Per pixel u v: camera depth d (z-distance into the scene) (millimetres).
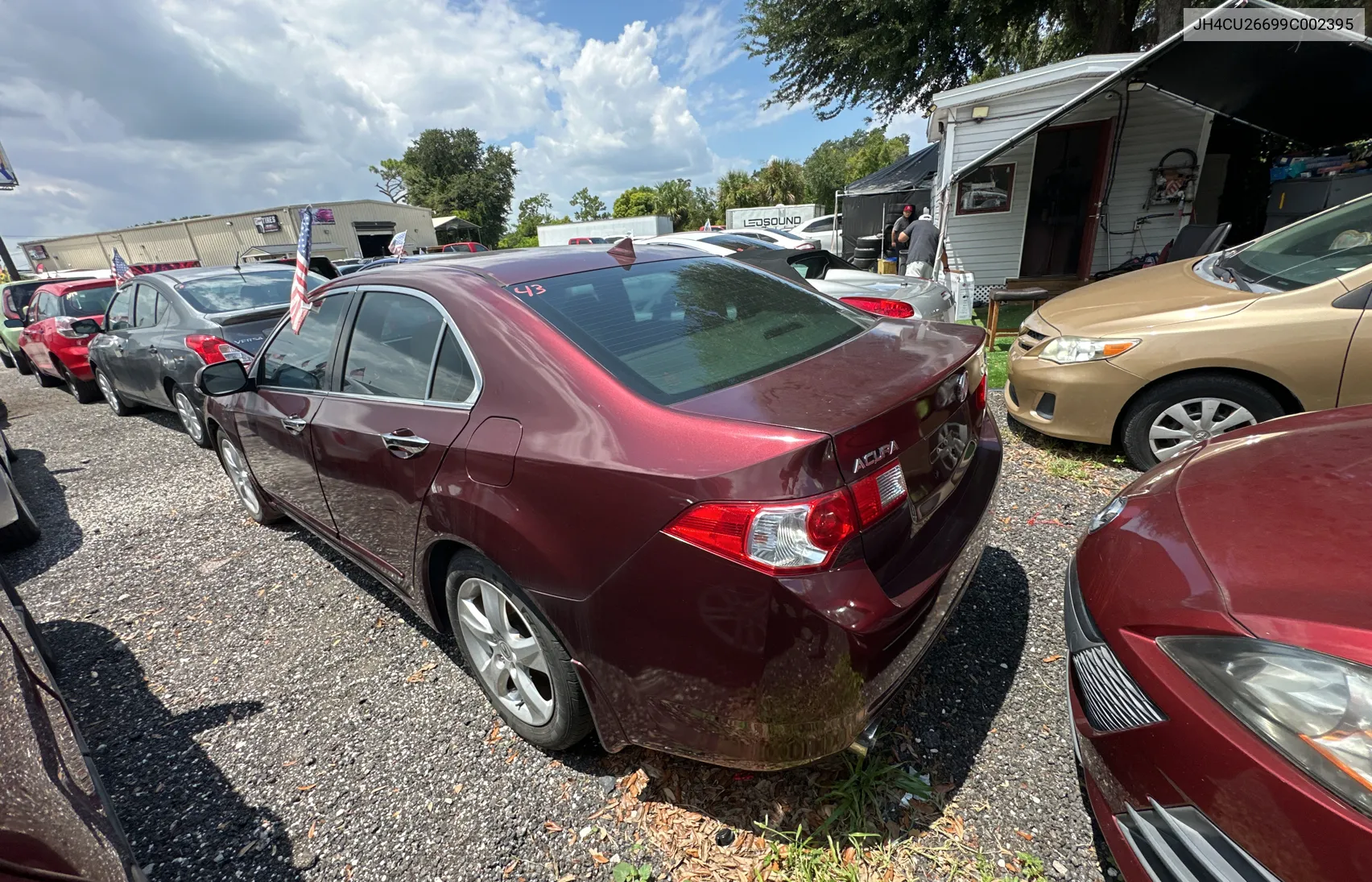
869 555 1560
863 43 12922
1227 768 1215
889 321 2465
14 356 10930
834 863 1701
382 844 1888
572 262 2396
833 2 13125
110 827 1396
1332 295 3004
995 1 11898
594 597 1665
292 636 2945
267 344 3229
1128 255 9805
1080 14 13609
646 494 1541
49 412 8125
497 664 2199
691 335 2064
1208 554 1505
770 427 1510
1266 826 1155
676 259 2682
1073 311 3906
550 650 1875
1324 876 1081
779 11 13977
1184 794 1287
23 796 1131
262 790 2121
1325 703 1141
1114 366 3443
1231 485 1730
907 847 1729
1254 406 3205
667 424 1606
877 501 1548
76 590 3535
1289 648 1221
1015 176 9758
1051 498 3447
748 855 1747
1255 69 7012
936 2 12289
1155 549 1631
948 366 1912
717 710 1580
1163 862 1323
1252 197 10000
